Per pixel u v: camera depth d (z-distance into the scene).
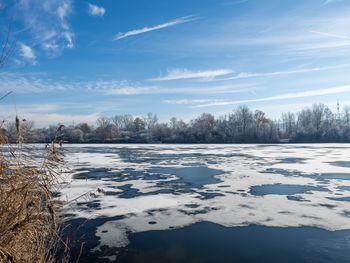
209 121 72.19
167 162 27.73
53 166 3.02
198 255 8.19
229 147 51.06
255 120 72.44
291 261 7.82
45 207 2.95
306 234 9.58
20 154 2.87
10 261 2.64
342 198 13.78
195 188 16.06
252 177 19.28
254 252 8.38
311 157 31.56
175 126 83.69
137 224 10.47
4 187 2.74
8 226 2.65
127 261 7.75
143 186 16.56
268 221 10.80
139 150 43.75
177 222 10.73
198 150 43.41
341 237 9.34
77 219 10.86
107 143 68.31
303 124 75.81
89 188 15.73
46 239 3.19
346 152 37.88
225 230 9.98
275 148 47.38
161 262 7.80
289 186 16.42
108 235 9.42
